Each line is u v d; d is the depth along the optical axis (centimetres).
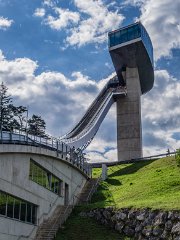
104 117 9625
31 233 3625
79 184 5106
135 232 3491
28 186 3650
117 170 6800
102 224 3819
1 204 3155
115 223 3706
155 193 4284
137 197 4281
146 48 10694
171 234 3203
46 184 4131
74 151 5078
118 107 10419
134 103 10312
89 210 4022
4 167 3225
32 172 3797
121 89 10619
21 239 3428
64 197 4591
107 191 5109
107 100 9962
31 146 3709
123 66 11025
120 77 11456
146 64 10962
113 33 10925
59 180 4516
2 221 3131
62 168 4588
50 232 3681
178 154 5578
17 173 3450
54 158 4338
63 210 4184
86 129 8306
